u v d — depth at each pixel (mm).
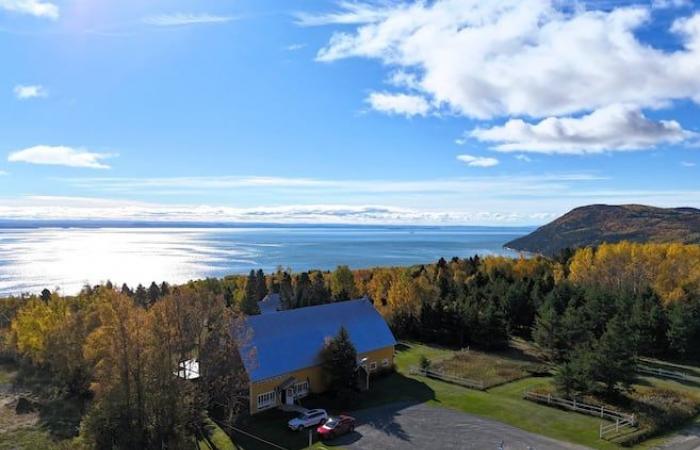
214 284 102062
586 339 55156
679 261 95438
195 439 34094
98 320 48750
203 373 36906
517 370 52500
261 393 39656
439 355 59188
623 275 91688
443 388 46188
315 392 43250
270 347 42188
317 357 43812
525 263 113438
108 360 30812
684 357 61938
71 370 48125
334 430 34625
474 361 56031
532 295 77062
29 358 62031
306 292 81438
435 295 76250
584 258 111062
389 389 45750
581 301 73375
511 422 37844
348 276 91500
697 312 65812
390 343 51062
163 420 30703
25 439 37719
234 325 38875
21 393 50250
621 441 34688
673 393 45719
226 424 36312
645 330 62000
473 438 34594
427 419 38188
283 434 35469
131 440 29719
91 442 29984
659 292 80375
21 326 59750
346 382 42500
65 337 48594
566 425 37531
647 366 57469
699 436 36969
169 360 32094
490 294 78000
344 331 43594
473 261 123062
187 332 35969
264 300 83000
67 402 46500
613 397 43219
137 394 30438
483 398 43312
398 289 73000
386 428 36406
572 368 43438
